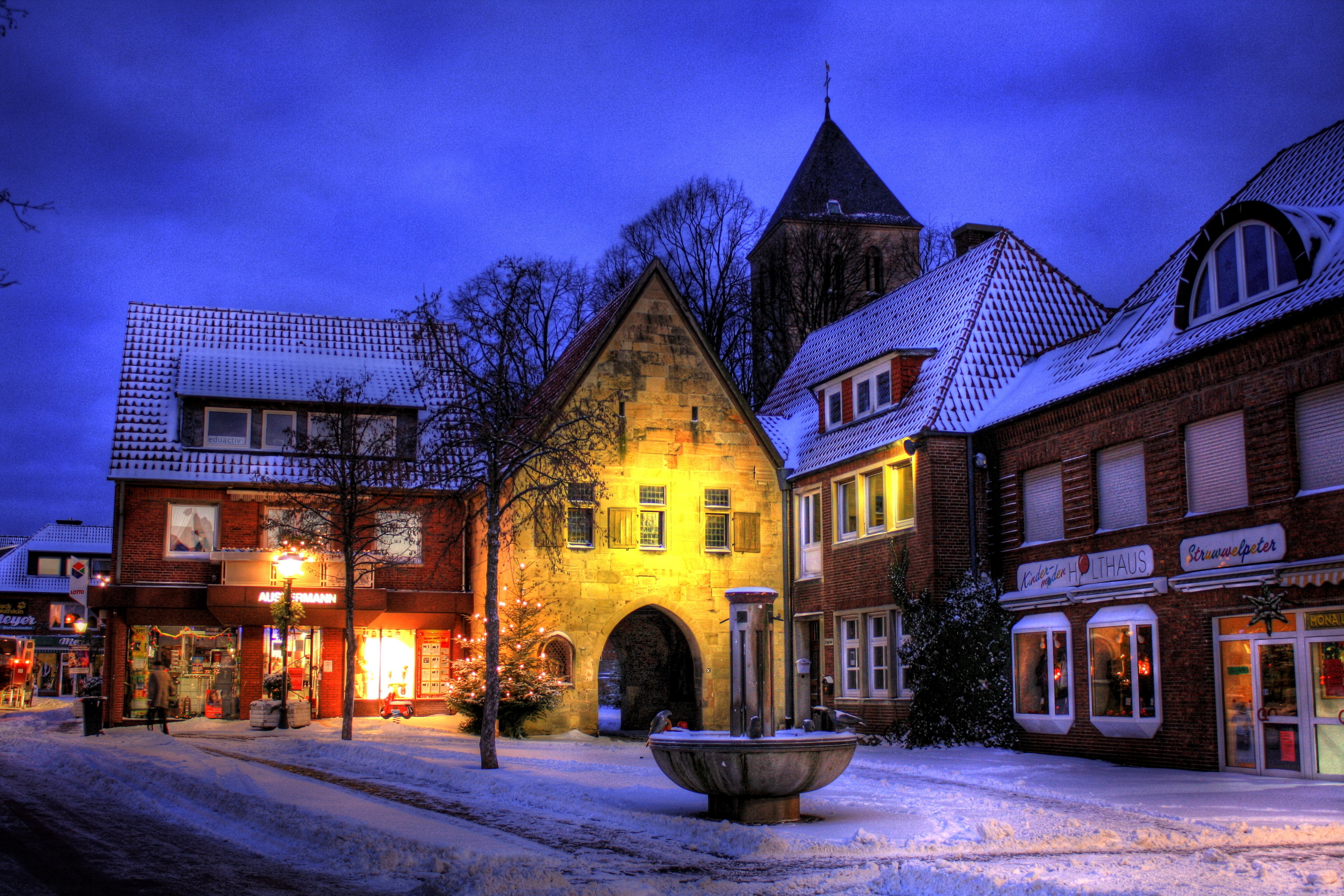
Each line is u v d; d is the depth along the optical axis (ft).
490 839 40.40
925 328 100.32
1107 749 72.69
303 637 107.24
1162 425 69.87
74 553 218.59
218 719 103.50
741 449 107.76
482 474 81.05
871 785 59.57
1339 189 69.56
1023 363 91.81
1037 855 38.83
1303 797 52.54
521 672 90.89
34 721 110.01
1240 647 63.98
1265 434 62.28
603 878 34.40
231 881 33.04
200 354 111.86
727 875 35.53
